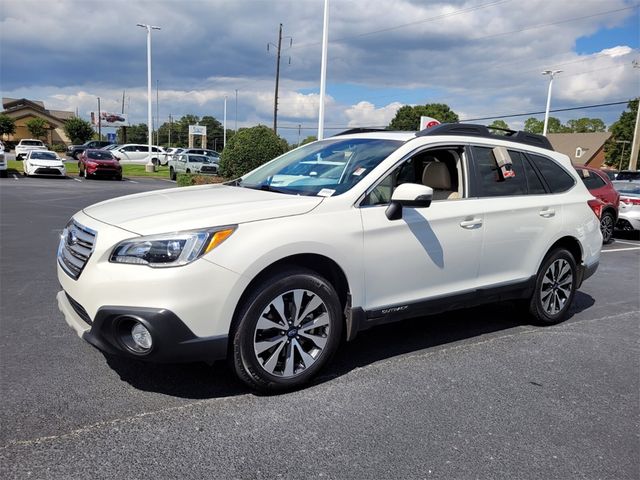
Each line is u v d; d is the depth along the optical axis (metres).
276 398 3.49
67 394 3.41
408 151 4.18
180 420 3.14
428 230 4.09
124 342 3.16
